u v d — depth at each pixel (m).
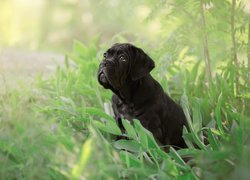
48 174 3.46
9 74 6.18
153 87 4.61
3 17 19.66
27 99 4.88
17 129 3.66
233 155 3.44
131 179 3.47
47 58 8.77
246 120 3.84
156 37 7.72
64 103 4.86
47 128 3.75
